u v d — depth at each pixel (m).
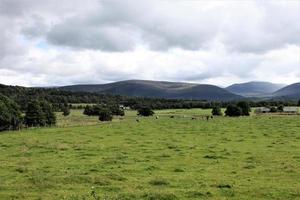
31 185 28.08
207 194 25.52
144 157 43.16
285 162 39.00
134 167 36.62
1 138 67.25
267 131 73.06
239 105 143.75
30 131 81.31
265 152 46.41
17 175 32.81
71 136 68.88
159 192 25.50
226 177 31.73
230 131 74.31
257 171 34.25
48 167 36.91
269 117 121.94
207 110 197.00
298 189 26.81
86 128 86.00
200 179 30.84
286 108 182.00
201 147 51.62
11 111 93.94
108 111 126.94
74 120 129.50
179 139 62.09
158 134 70.69
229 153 45.59
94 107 169.38
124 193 25.39
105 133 73.56
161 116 147.00
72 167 36.84
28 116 100.56
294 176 31.84
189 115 152.88
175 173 33.78
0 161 41.09
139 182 29.70
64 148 51.16
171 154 45.28
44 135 71.69
